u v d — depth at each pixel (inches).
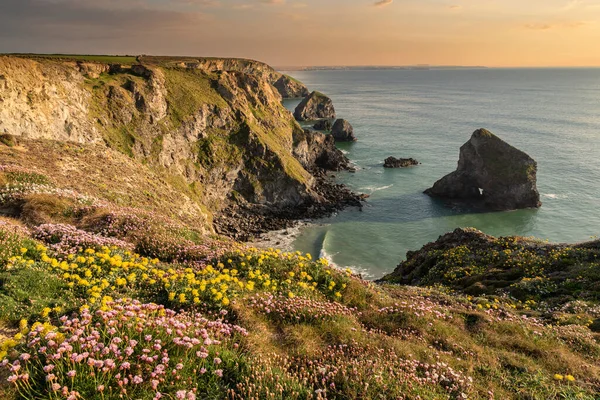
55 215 793.6
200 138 3484.3
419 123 6855.3
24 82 2108.8
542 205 3112.7
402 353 387.2
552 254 1098.7
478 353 439.5
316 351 356.8
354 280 602.9
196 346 299.0
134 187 1533.0
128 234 732.0
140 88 3157.0
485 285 992.9
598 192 3292.3
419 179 3892.7
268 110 4308.6
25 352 264.4
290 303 442.3
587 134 5511.8
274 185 3464.6
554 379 403.2
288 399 269.3
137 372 258.5
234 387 277.1
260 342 349.7
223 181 3427.7
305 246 2598.4
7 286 371.2
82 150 1664.6
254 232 2876.5
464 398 319.9
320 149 4512.8
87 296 390.3
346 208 3257.9
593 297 800.3
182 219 1467.8
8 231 529.7
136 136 2960.1
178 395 236.2
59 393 234.4
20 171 1022.4
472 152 3302.2
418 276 1371.8
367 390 299.4
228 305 408.2
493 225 2847.0
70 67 2787.9
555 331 571.2
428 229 2822.3
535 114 7741.1
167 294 421.7
